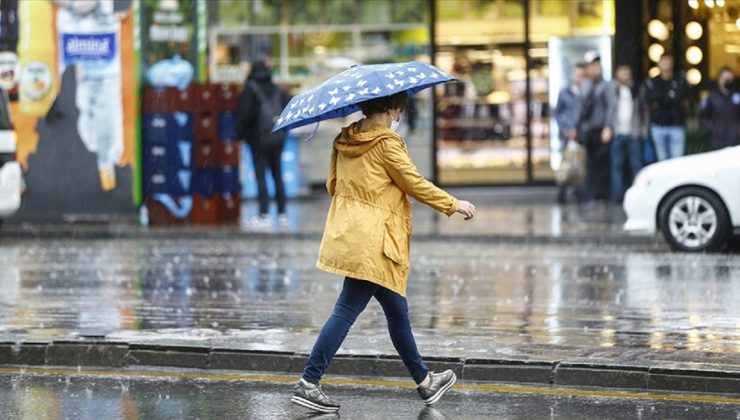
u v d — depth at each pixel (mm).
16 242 44125
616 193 52219
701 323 25141
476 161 59062
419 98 59062
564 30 57812
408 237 18672
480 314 26672
